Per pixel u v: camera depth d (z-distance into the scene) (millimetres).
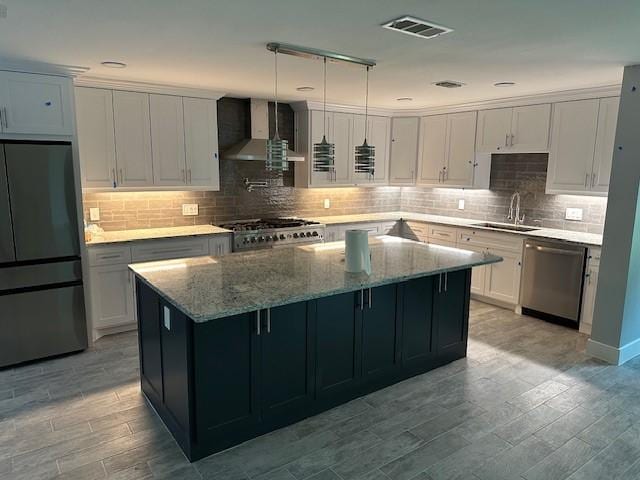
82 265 3822
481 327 4516
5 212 3416
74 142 3705
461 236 5492
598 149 4320
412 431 2730
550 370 3561
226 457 2479
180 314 2381
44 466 2385
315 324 2824
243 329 2518
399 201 7027
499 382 3361
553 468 2400
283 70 3717
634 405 3045
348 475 2336
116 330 4285
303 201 6008
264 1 2186
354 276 2830
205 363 2400
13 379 3381
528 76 3861
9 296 3506
